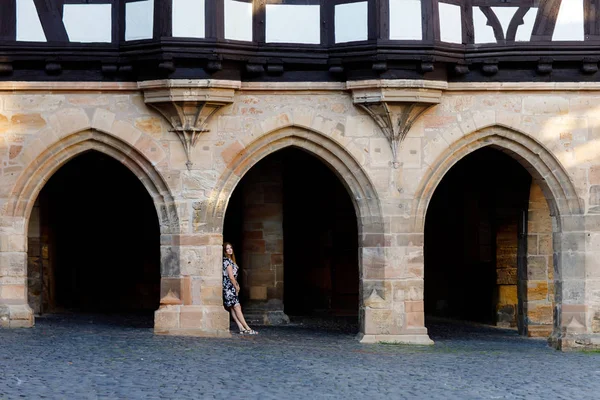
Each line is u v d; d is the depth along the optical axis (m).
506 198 21.69
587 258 18.27
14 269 18.16
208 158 18.00
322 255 24.03
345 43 17.62
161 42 17.12
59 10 17.72
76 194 23.97
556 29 17.88
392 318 18.06
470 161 22.22
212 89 17.50
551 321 20.55
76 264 23.97
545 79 18.05
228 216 23.03
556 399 12.84
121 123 18.00
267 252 21.17
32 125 18.03
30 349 15.59
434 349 17.39
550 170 18.33
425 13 17.45
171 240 18.09
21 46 17.61
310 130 18.08
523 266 20.72
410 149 18.14
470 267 23.92
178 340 17.16
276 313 21.19
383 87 17.55
